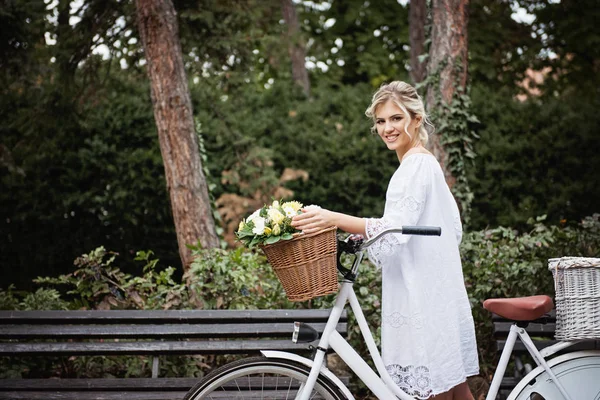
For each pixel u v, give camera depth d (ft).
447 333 9.01
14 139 27.66
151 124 29.35
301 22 45.85
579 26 35.47
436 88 17.87
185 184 19.20
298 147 32.17
